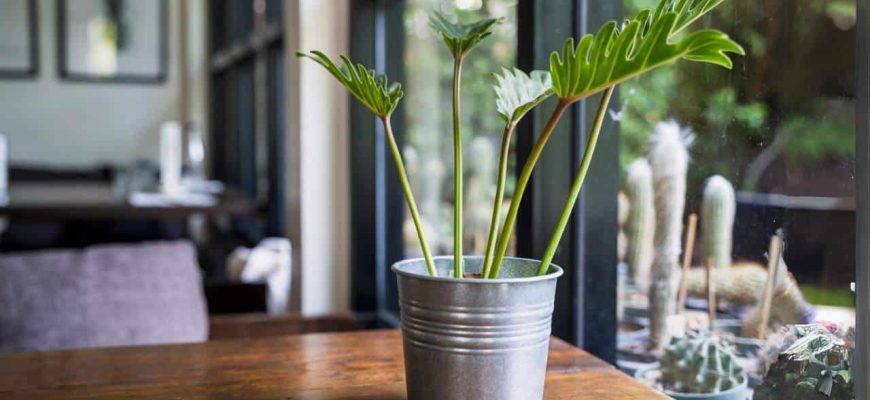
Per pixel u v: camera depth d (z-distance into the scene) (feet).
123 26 20.18
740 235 4.04
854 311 3.54
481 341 3.25
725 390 4.13
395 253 8.36
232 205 11.53
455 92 3.37
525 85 3.43
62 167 19.90
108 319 5.41
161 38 20.47
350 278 8.50
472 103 6.49
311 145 8.55
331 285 8.68
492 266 3.35
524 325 3.27
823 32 3.65
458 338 3.25
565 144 4.90
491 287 3.23
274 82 12.79
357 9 8.28
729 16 4.09
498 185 3.34
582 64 3.05
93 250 5.74
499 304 3.24
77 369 4.04
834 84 3.61
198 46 19.79
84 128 20.06
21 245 13.16
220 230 15.87
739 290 4.05
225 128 18.44
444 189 7.15
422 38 7.52
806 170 3.73
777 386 3.86
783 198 3.83
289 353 4.26
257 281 7.31
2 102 19.40
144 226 14.01
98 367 4.06
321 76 8.54
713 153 4.17
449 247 7.06
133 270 5.64
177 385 3.84
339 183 8.65
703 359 4.24
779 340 3.85
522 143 4.99
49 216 10.79
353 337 4.53
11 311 5.30
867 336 3.43
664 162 4.43
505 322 3.25
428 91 7.46
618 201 4.71
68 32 19.80
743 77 4.02
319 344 4.40
